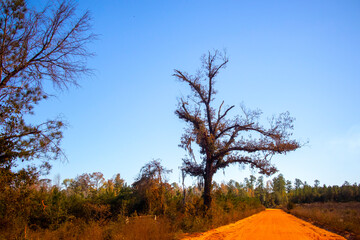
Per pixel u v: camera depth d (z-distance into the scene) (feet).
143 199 91.97
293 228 82.48
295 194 530.68
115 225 57.21
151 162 95.04
